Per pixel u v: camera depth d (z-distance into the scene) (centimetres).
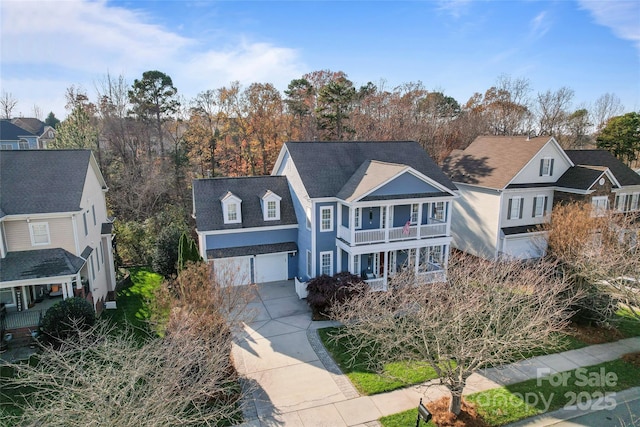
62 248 1800
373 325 1222
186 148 4641
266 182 2497
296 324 1873
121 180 3750
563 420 1229
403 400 1316
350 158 2477
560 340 1681
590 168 2700
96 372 903
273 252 2334
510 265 1544
